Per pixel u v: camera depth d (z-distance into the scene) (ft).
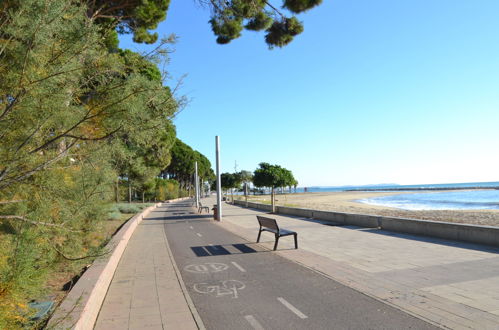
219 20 40.63
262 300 18.25
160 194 166.30
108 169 14.75
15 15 8.65
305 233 43.04
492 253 27.25
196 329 14.62
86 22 11.12
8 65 9.23
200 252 33.04
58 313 12.76
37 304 15.42
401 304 16.61
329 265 25.44
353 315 15.60
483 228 30.66
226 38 43.60
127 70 12.26
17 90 9.29
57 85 10.32
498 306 15.70
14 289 7.98
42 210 10.40
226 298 18.78
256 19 40.98
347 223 51.21
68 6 9.77
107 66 11.66
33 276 8.63
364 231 43.19
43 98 9.94
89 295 15.11
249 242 38.34
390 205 144.25
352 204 142.31
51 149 11.75
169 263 28.30
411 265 24.35
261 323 15.14
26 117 9.93
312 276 22.67
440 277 20.90
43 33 8.88
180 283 22.08
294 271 24.20
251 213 83.97
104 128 12.03
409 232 39.50
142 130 12.08
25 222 9.59
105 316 16.25
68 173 12.60
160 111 12.29
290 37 42.78
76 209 12.62
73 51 10.34
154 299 18.80
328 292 19.15
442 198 205.87
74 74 10.47
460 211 86.58
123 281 22.71
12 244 8.38
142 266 27.25
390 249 30.73
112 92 11.41
